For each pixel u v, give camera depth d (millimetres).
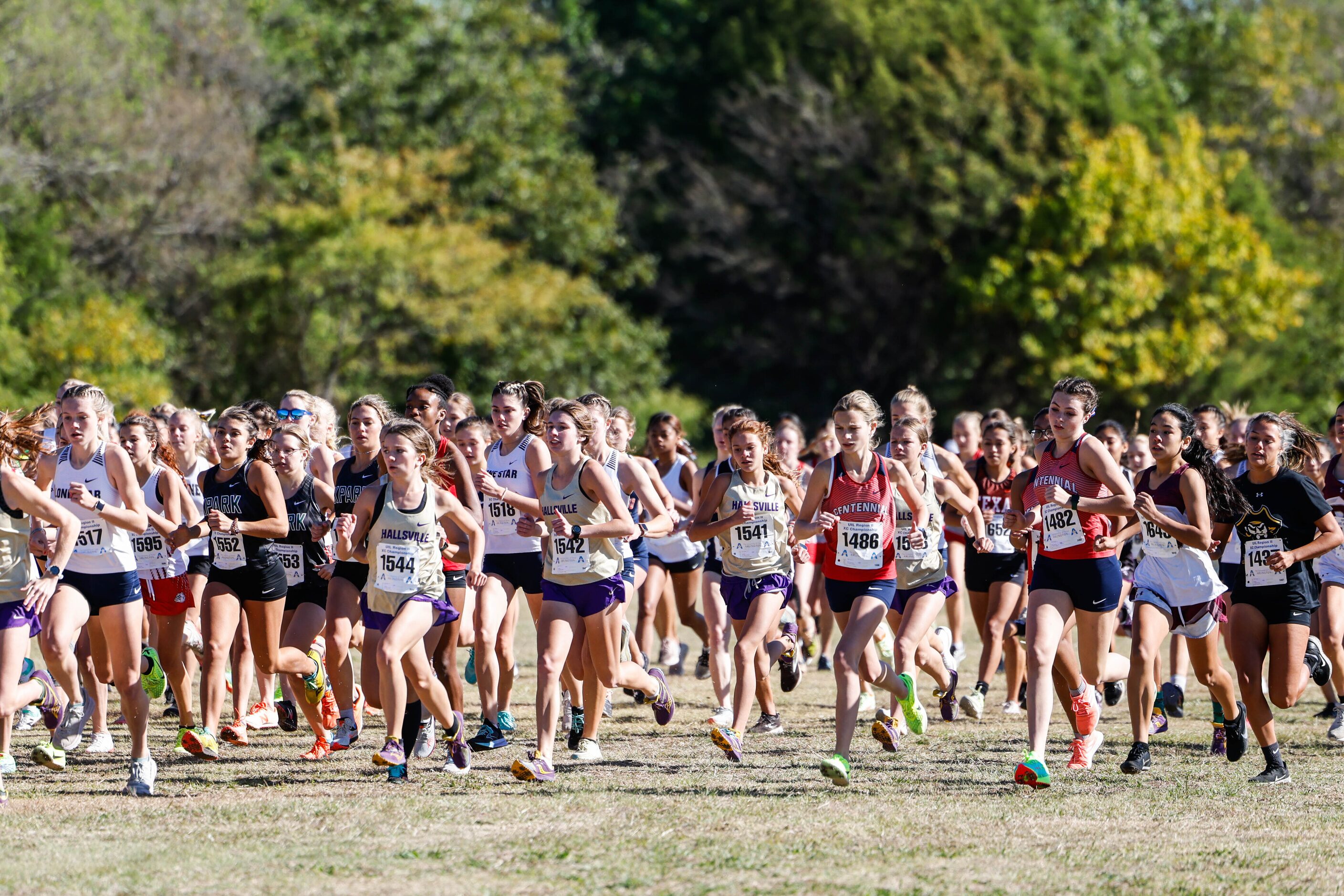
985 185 115250
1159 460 24609
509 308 101188
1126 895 16141
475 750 25859
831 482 23312
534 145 116438
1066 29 139375
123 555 21922
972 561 31141
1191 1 147000
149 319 94188
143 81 95562
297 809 20469
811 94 120500
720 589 27312
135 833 18906
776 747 26859
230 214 96438
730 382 131750
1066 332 111375
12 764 23516
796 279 127438
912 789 22375
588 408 25688
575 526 23156
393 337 100062
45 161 86812
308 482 25750
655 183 130500
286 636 25562
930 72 118500
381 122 109562
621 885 16453
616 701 33844
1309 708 32938
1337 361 121875
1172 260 110250
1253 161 133875
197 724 28906
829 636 40969
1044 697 22000
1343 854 18078
